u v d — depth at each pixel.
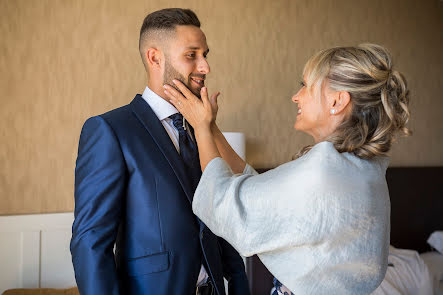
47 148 2.66
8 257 2.55
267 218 1.00
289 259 1.01
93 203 1.09
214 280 1.24
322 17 3.57
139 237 1.15
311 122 1.15
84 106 2.73
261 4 3.30
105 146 1.13
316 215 0.95
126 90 2.83
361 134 1.06
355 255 0.99
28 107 2.62
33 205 2.63
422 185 4.06
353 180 0.99
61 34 2.68
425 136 4.22
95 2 2.76
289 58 3.41
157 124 1.24
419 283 3.03
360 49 1.09
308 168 0.99
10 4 2.58
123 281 1.18
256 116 3.28
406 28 4.06
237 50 3.21
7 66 2.57
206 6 3.09
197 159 1.32
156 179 1.17
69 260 2.67
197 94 1.29
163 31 1.25
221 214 1.05
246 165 1.44
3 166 2.57
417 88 4.15
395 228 3.90
